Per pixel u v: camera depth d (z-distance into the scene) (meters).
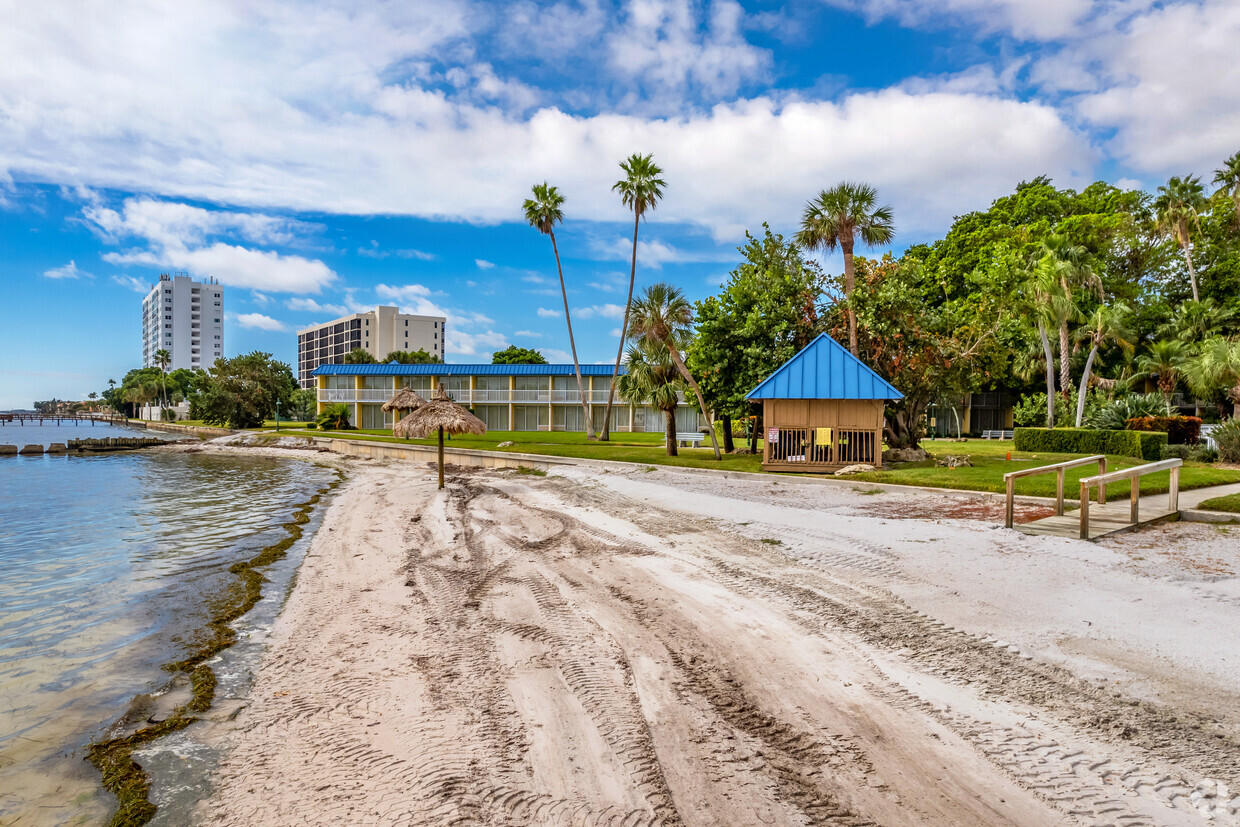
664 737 4.50
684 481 17.77
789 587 7.80
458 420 19.95
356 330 123.12
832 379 19.64
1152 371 35.84
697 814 3.63
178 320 189.50
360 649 6.47
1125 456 21.33
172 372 140.62
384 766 4.27
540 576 8.79
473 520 13.43
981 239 45.28
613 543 10.51
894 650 5.85
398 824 3.62
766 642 6.15
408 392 22.11
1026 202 45.28
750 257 27.78
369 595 8.46
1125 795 3.69
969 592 7.30
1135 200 42.91
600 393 56.31
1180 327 36.97
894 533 10.17
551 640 6.41
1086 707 4.70
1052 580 7.57
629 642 6.27
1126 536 9.47
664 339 23.11
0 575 10.46
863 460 19.48
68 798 4.15
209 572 10.50
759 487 16.30
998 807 3.63
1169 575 7.56
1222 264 40.12
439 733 4.68
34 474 30.53
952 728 4.50
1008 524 10.17
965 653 5.70
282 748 4.60
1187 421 22.45
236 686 5.78
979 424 49.88
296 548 12.20
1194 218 38.41
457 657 6.09
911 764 4.08
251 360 71.00
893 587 7.60
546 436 45.25
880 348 22.89
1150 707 4.66
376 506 16.97
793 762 4.14
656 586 8.06
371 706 5.18
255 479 27.27
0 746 4.86
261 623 7.61
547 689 5.31
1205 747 4.14
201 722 5.07
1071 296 30.41
